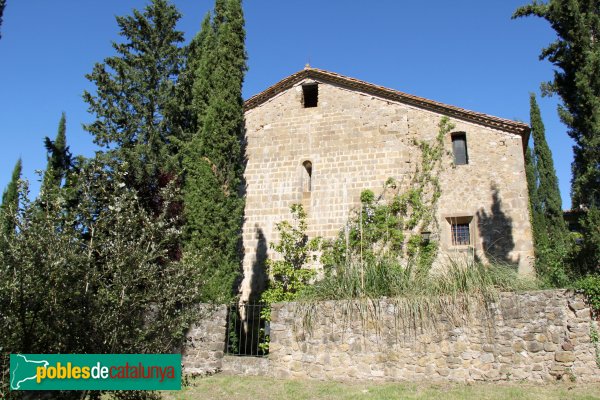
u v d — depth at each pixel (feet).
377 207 61.00
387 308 37.01
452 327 35.42
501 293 35.32
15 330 18.60
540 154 92.22
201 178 51.78
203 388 34.83
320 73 68.33
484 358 34.27
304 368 37.60
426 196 60.39
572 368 32.55
